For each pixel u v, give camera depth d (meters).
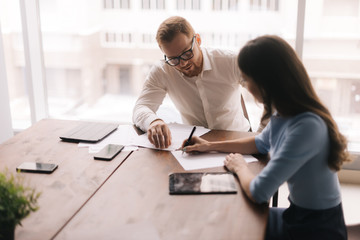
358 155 2.71
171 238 1.09
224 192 1.32
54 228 1.15
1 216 0.99
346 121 2.80
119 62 3.12
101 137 1.81
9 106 2.86
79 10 2.96
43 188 1.37
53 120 2.07
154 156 1.62
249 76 1.27
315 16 2.61
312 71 2.73
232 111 2.15
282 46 1.23
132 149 1.69
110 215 1.21
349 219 2.33
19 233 1.13
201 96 2.06
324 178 1.28
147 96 2.09
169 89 2.11
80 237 1.11
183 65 1.86
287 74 1.22
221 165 1.52
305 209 1.32
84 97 3.24
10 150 1.70
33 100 3.07
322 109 1.26
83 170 1.50
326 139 1.24
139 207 1.25
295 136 1.22
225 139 1.77
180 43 1.79
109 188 1.37
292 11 2.62
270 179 1.23
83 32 3.03
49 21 2.99
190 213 1.21
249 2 2.65
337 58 2.69
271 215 1.49
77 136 1.82
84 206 1.26
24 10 2.86
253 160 1.56
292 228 1.33
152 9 2.88
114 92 3.24
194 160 1.57
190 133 1.84
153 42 3.01
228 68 2.00
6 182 1.02
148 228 1.14
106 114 3.26
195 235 1.11
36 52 3.01
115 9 2.94
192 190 1.33
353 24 2.60
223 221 1.17
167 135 1.72
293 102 1.23
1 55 2.75
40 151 1.69
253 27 2.70
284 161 1.22
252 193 1.26
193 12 2.75
